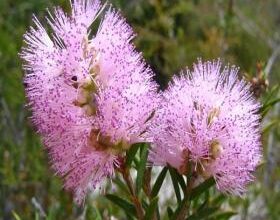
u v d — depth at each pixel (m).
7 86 0.27
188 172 0.12
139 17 0.37
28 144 0.27
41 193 0.25
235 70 0.12
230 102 0.11
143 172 0.12
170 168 0.12
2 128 0.28
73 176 0.11
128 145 0.11
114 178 0.12
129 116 0.11
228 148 0.11
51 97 0.11
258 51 0.38
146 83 0.11
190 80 0.12
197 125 0.11
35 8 0.27
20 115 0.28
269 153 0.26
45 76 0.11
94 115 0.11
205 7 0.46
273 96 0.16
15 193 0.27
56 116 0.11
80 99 0.11
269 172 0.26
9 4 0.31
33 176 0.26
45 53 0.11
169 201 0.23
